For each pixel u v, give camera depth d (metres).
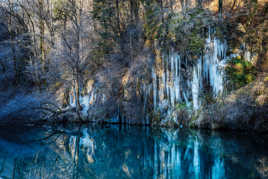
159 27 20.17
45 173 8.26
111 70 22.14
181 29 18.39
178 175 7.93
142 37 22.56
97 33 25.44
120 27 25.80
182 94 17.33
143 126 18.92
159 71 18.38
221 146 11.26
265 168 7.86
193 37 17.62
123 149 12.27
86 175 8.00
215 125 14.88
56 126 20.89
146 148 12.38
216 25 17.62
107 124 20.91
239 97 14.03
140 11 24.34
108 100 21.30
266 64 15.70
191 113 16.14
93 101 22.05
